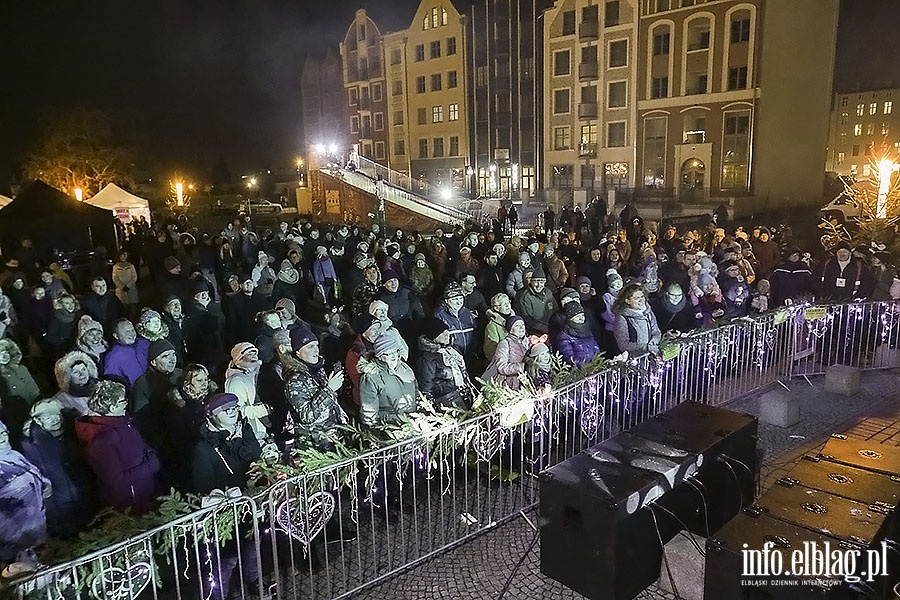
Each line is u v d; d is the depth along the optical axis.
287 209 59.56
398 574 5.79
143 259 18.42
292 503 5.09
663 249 16.88
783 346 10.63
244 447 5.58
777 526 4.46
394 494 6.99
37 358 11.07
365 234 21.09
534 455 7.55
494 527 6.47
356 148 62.94
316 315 12.35
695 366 9.12
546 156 48.78
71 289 14.54
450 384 7.50
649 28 41.34
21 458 4.95
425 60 57.72
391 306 10.91
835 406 9.41
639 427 6.20
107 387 5.33
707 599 4.43
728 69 38.16
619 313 8.75
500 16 51.50
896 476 5.18
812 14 39.22
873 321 11.09
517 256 14.70
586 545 5.11
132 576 4.41
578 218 28.17
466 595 5.51
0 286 11.88
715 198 38.22
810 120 40.53
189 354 10.14
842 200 29.28
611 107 44.38
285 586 5.64
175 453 6.03
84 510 5.39
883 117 84.38
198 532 4.97
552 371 7.62
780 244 17.81
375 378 6.66
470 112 55.06
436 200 47.91
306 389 5.95
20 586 3.90
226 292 11.52
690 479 5.55
